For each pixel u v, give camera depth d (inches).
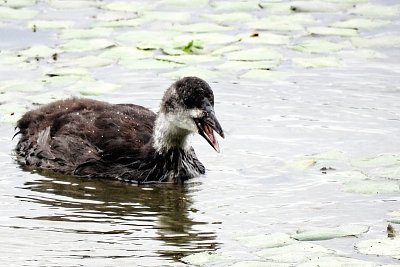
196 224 527.8
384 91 713.0
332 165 597.9
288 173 593.3
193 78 594.6
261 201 557.0
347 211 538.6
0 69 738.8
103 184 590.2
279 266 464.1
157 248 498.0
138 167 597.6
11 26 820.6
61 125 621.9
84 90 695.1
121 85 714.8
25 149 626.8
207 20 834.8
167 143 594.6
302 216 533.6
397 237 497.0
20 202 558.3
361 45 791.7
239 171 601.6
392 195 556.1
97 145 605.9
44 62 751.1
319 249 483.2
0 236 511.2
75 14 850.1
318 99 700.7
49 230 520.1
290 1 881.5
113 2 879.1
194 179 595.2
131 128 610.2
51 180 594.2
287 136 644.7
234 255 483.2
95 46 772.6
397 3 877.8
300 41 797.2
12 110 661.3
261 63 746.2
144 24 831.1
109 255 490.3
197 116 587.2
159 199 566.6
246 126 660.1
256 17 842.8
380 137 637.3
